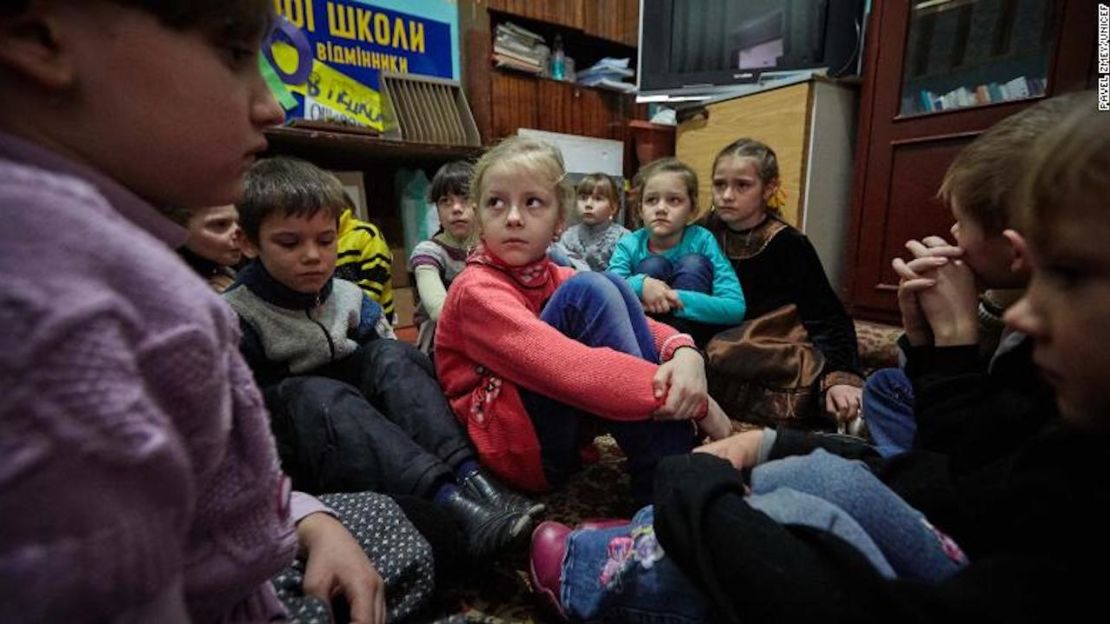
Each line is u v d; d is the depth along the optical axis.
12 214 0.18
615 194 1.99
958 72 1.52
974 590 0.29
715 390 1.19
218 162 0.28
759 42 2.03
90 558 0.17
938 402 0.53
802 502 0.38
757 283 1.36
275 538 0.31
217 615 0.29
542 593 0.57
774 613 0.33
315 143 1.76
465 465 0.74
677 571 0.44
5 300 0.17
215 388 0.23
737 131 1.94
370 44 1.96
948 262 0.61
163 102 0.25
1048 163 0.29
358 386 0.88
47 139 0.23
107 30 0.23
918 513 0.39
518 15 2.24
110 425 0.18
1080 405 0.29
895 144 1.61
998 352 0.49
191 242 0.83
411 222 2.05
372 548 0.55
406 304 2.08
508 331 0.72
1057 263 0.28
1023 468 0.35
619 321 0.77
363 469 0.70
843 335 1.26
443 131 2.07
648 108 2.58
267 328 0.83
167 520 0.20
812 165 1.76
